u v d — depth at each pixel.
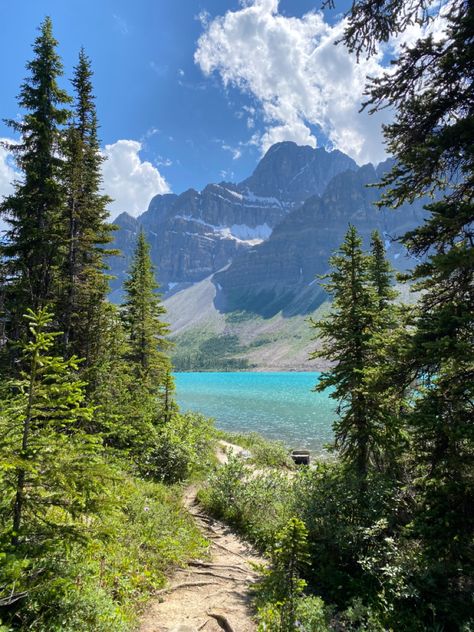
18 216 14.63
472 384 5.72
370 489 8.52
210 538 9.73
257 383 114.06
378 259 15.65
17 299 13.34
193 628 5.36
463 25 5.97
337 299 10.98
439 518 5.79
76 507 4.46
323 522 8.35
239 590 7.07
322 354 10.80
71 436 5.03
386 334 9.42
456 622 5.46
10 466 3.87
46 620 4.12
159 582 6.79
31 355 4.53
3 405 4.63
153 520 8.89
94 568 5.69
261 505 10.89
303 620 5.40
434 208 6.54
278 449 24.12
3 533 4.13
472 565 5.74
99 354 14.77
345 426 9.93
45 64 15.07
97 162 18.81
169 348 25.92
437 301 6.98
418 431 6.39
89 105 18.73
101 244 18.62
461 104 6.67
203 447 18.83
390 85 7.00
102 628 4.50
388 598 6.32
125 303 24.66
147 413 16.11
